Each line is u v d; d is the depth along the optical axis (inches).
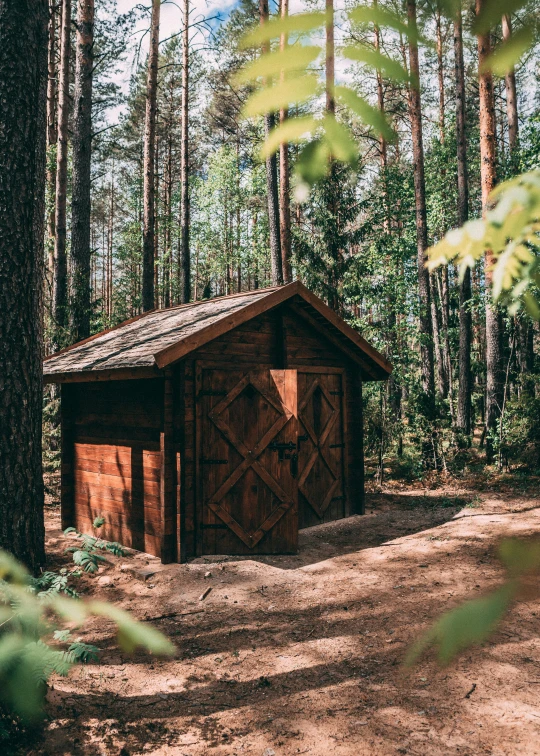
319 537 319.9
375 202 727.1
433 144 966.4
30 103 213.9
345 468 367.6
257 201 1253.7
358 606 214.1
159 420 281.9
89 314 514.0
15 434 205.8
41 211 224.2
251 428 288.7
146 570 257.0
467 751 125.4
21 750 126.3
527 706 141.4
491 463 522.6
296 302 325.7
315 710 145.7
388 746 128.8
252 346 310.7
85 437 329.1
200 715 145.9
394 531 328.5
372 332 677.9
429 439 503.2
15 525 203.9
